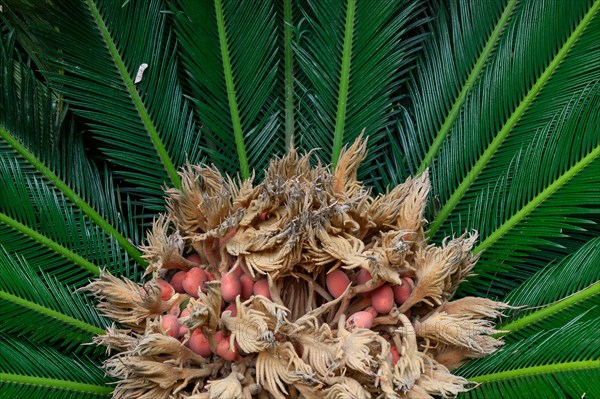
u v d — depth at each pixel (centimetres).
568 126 272
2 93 279
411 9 312
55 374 260
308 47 319
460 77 311
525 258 290
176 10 304
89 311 277
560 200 272
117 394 242
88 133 319
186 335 241
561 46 285
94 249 291
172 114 313
